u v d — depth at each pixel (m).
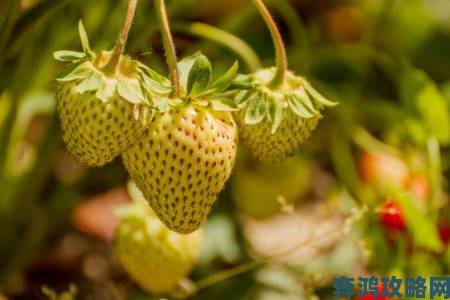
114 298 0.63
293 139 0.47
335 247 0.61
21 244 0.61
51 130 0.58
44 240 0.65
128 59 0.44
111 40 0.58
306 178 0.65
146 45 0.59
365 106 0.65
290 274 0.60
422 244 0.57
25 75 0.58
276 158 0.47
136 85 0.44
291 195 0.65
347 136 0.65
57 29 0.60
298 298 0.60
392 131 0.65
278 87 0.46
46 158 0.59
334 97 0.65
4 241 0.61
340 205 0.62
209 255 0.61
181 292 0.56
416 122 0.62
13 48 0.51
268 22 0.46
